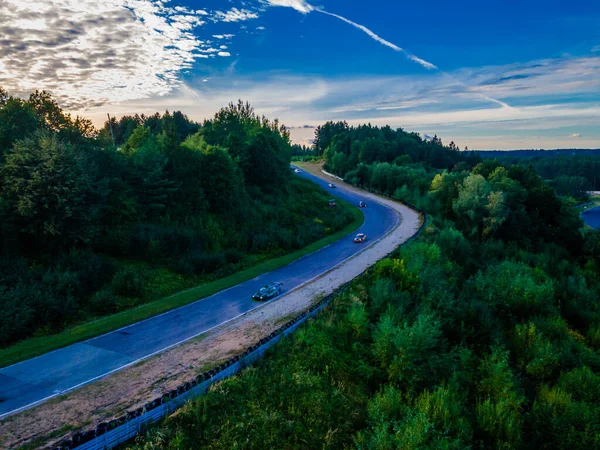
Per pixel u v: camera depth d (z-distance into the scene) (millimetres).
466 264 46531
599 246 64312
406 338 22984
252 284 36906
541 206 72750
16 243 32156
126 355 22578
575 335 36188
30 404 17594
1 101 39406
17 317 24984
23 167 32500
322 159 179250
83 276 31453
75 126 44000
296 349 22531
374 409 19297
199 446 15523
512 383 23188
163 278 36656
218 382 18578
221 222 51250
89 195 35781
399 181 98500
